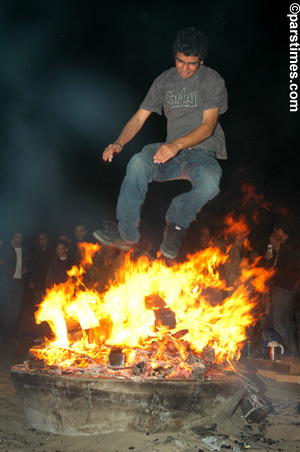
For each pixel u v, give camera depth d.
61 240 9.23
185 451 4.10
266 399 5.76
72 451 4.15
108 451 4.11
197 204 4.09
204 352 5.00
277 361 7.20
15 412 5.11
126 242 4.33
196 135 4.00
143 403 4.31
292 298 8.30
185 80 4.27
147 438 4.29
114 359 4.57
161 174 4.25
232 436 4.54
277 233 8.45
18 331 11.27
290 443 4.54
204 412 4.54
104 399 4.30
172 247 4.25
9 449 4.18
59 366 4.61
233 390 4.68
